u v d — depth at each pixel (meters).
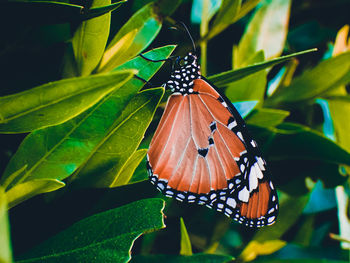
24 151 0.17
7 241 0.12
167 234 0.21
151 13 0.19
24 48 0.18
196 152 0.21
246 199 0.21
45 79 0.18
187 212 0.21
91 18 0.17
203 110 0.21
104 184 0.18
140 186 0.19
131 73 0.16
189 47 0.21
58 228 0.18
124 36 0.19
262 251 0.21
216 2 0.21
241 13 0.20
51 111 0.17
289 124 0.21
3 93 0.18
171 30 0.20
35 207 0.18
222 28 0.21
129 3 0.19
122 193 0.19
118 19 0.19
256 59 0.21
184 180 0.20
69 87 0.16
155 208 0.18
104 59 0.19
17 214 0.18
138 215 0.18
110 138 0.18
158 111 0.20
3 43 0.18
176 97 0.20
